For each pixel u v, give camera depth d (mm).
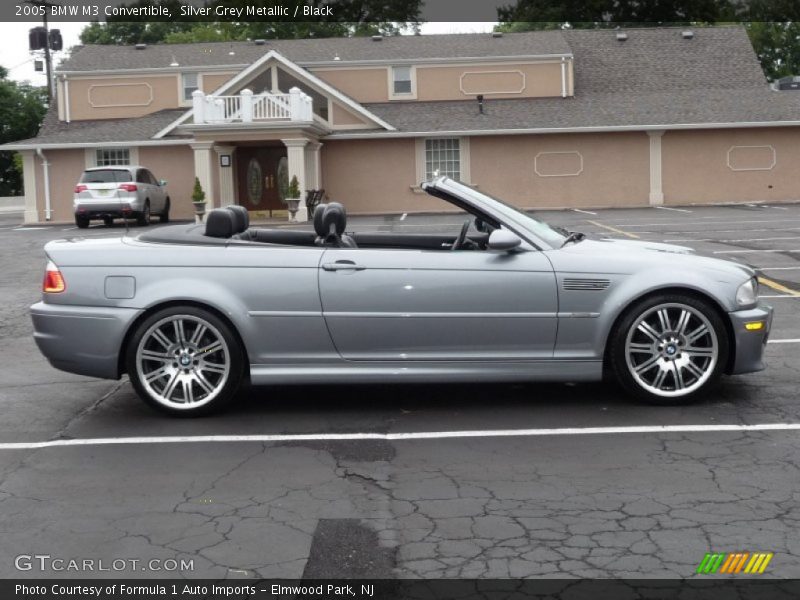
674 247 7023
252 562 4031
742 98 32406
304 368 6348
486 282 6250
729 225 21047
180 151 31125
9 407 6859
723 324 6281
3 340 9812
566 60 33094
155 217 31016
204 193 28672
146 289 6309
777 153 31312
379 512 4574
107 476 5219
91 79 34594
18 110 58750
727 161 31375
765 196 31469
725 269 6348
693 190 31484
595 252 6410
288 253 6359
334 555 4078
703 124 30578
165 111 34031
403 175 31531
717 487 4816
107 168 26953
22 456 5625
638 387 6320
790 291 11266
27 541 4320
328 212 6922
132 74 34406
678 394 6324
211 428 6156
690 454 5359
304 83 30797
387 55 33781
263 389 7184
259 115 28047
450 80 33562
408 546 4156
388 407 6582
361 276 6277
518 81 33406
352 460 5402
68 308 6363
